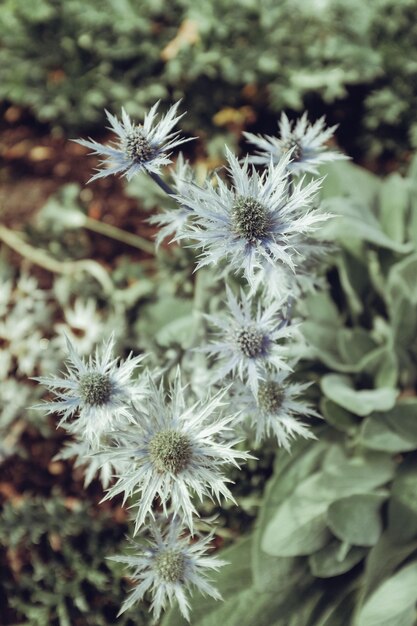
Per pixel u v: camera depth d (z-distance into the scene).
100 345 0.84
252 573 0.71
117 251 0.95
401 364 0.80
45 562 0.80
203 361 0.67
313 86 0.93
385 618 0.66
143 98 0.94
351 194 0.81
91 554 0.78
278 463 0.72
